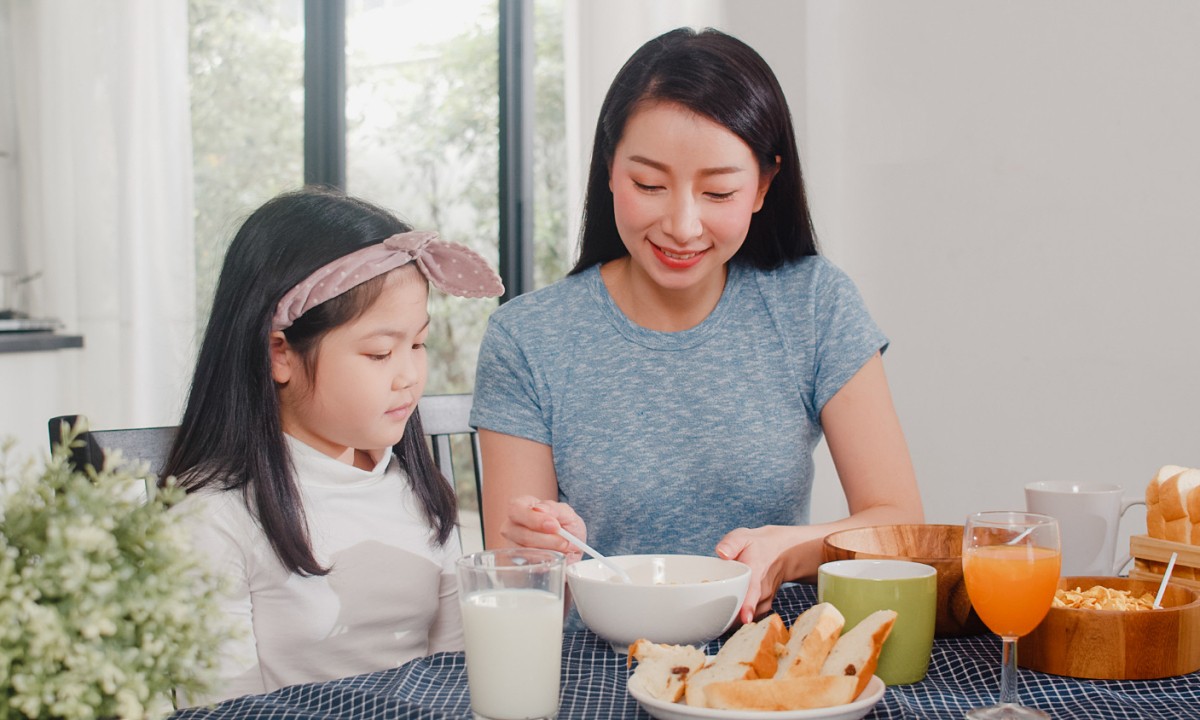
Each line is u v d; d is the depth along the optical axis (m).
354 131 2.90
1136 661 0.70
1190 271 1.64
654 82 1.01
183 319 2.85
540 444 1.24
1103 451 1.75
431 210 2.82
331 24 2.81
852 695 0.59
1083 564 0.95
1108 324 1.74
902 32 1.99
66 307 3.14
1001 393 1.88
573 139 2.33
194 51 2.95
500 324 1.27
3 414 2.81
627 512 1.21
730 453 1.19
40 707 0.47
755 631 0.71
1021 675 0.72
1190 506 0.87
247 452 0.92
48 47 3.08
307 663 0.96
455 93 2.76
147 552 0.51
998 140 1.86
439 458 1.32
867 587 0.71
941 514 1.98
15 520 0.49
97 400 3.02
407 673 0.72
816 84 2.10
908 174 2.00
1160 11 1.65
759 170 1.09
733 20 2.19
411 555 1.04
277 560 0.93
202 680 0.53
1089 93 1.74
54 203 3.13
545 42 2.66
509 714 0.62
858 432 1.18
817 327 1.22
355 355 0.93
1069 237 1.78
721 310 1.24
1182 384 1.66
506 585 0.64
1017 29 1.83
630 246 1.11
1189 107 1.63
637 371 1.23
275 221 0.97
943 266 1.96
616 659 0.78
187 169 2.86
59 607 0.47
